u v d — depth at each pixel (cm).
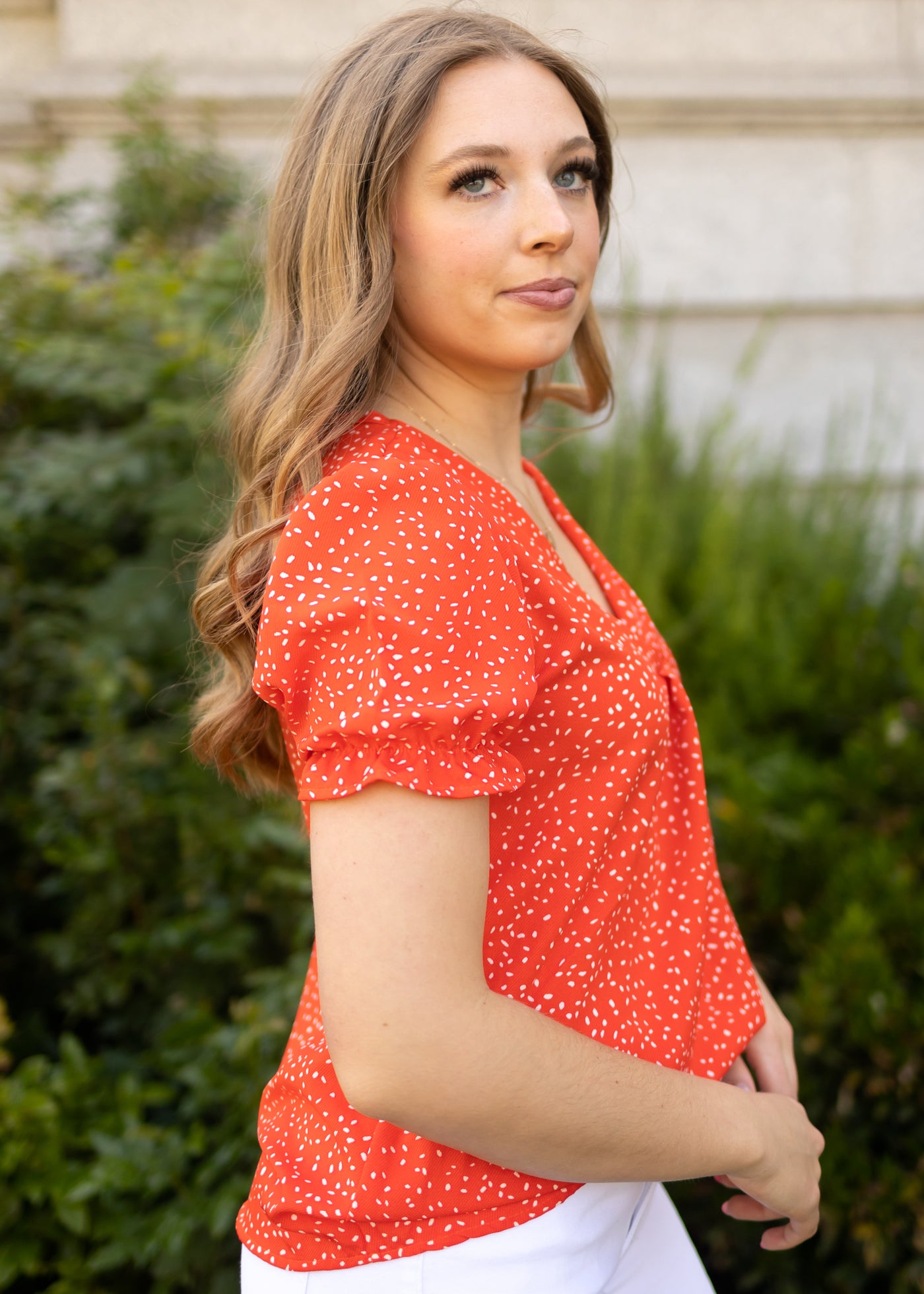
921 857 205
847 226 346
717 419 325
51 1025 229
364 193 91
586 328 139
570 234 90
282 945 222
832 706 250
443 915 72
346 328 90
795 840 208
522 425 151
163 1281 165
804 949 193
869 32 339
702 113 335
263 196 243
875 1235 165
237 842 212
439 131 90
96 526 256
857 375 353
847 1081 173
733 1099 88
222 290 244
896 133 342
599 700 89
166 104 326
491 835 89
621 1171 80
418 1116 72
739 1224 181
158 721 244
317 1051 98
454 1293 88
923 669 242
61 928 244
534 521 99
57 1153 167
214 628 104
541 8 330
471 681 77
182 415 223
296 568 80
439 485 83
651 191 341
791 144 341
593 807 91
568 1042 77
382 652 75
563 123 93
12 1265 162
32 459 248
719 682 257
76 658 238
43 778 216
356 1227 89
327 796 74
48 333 262
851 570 295
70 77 327
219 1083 178
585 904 94
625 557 276
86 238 317
